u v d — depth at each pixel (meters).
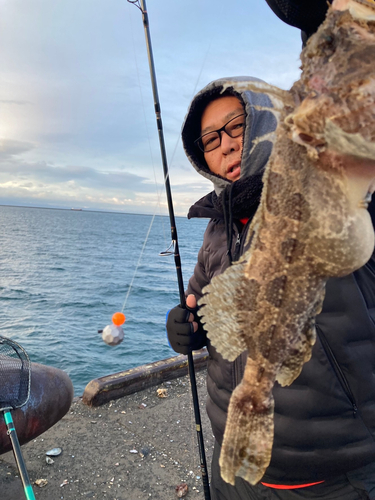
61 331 13.46
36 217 189.62
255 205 1.70
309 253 1.02
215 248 2.02
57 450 3.13
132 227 137.00
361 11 0.94
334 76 0.88
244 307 1.18
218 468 2.04
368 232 0.97
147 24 2.22
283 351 1.14
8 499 2.61
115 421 3.57
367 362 1.47
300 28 1.44
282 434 1.56
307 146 0.95
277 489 1.67
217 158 2.01
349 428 1.50
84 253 46.34
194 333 2.11
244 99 1.70
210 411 1.97
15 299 18.69
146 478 2.86
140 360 10.94
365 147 0.85
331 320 1.48
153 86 2.30
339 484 1.58
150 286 24.69
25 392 2.59
